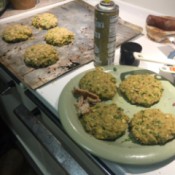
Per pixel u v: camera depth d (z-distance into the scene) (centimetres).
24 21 68
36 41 59
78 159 46
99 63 48
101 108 37
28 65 50
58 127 44
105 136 33
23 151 91
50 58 49
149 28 58
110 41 45
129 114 39
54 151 47
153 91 40
